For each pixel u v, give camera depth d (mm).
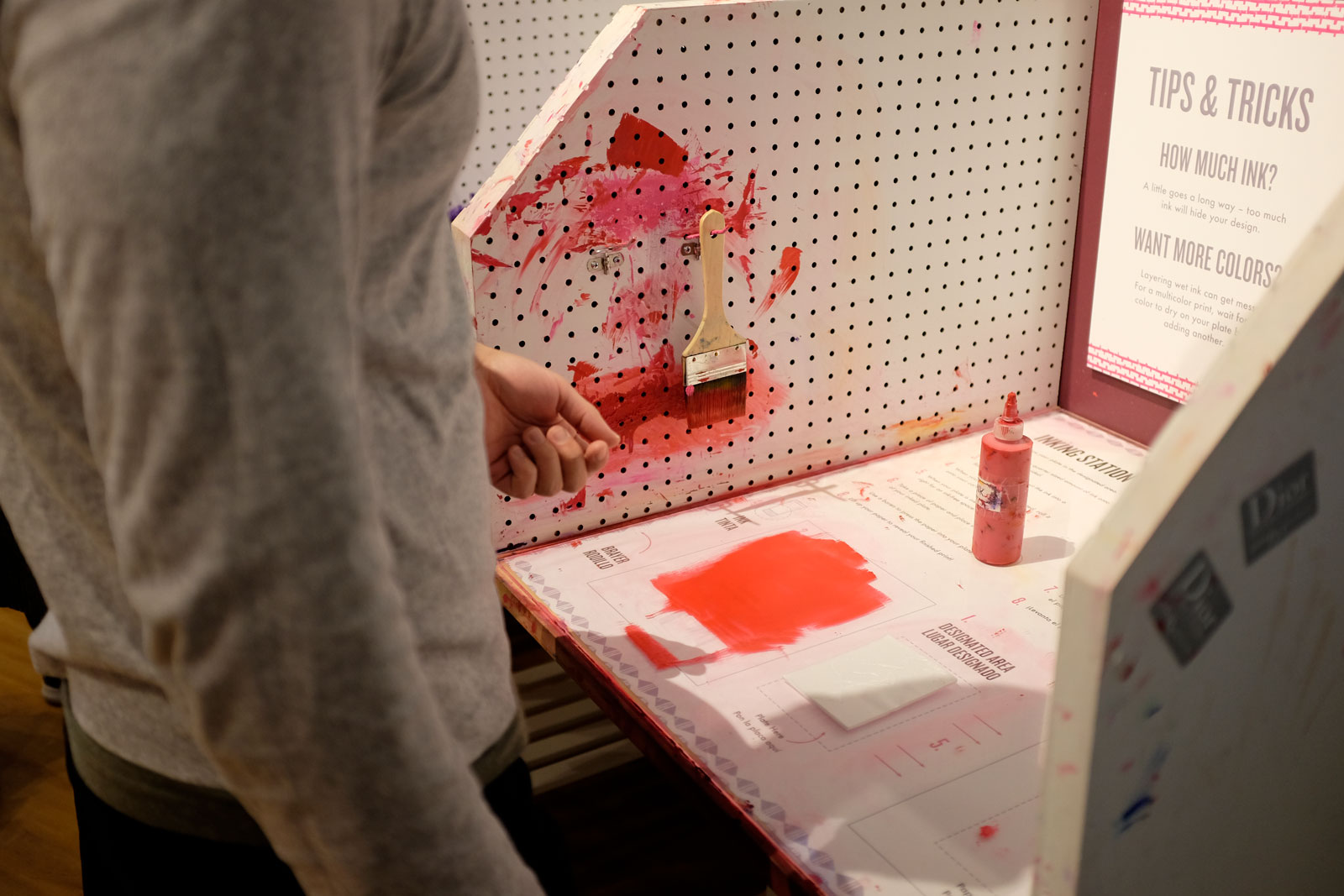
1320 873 757
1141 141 1449
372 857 501
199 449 443
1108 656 480
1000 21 1411
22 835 1865
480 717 701
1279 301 491
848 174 1394
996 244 1546
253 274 431
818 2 1289
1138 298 1515
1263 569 551
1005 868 854
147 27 420
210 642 468
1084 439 1606
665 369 1387
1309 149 1241
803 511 1441
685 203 1313
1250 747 612
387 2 502
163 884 651
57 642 659
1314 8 1198
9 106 471
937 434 1629
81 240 432
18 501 621
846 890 834
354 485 462
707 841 1646
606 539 1395
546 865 806
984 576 1271
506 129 2258
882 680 1084
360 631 469
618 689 1091
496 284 1250
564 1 2207
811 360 1476
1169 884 610
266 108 431
